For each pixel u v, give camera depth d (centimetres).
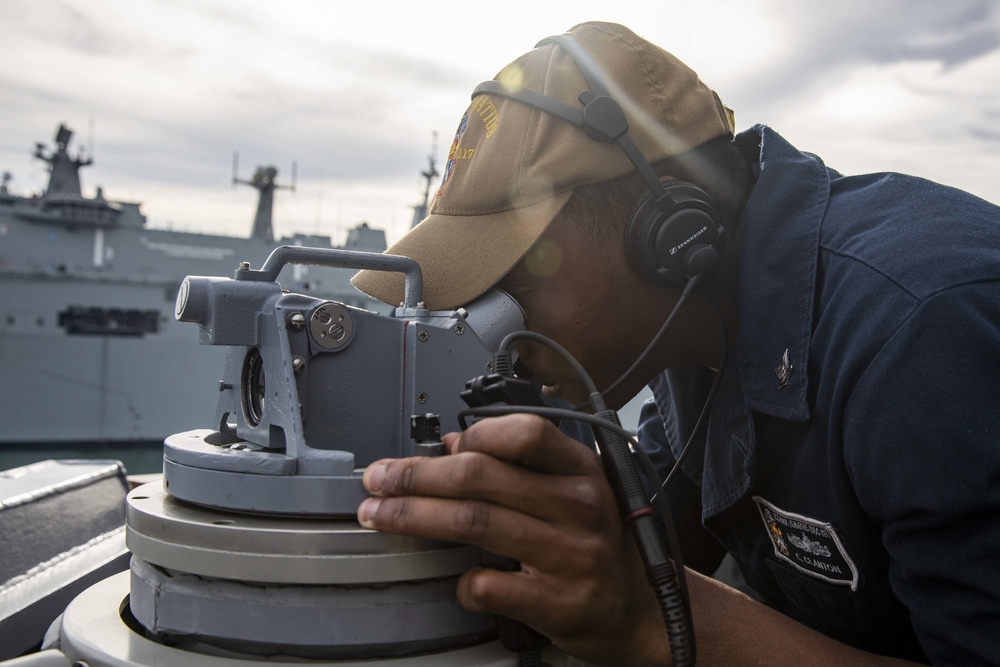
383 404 63
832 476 69
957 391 57
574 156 75
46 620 79
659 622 57
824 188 81
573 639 54
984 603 56
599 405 59
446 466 50
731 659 61
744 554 93
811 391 72
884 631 79
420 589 55
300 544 52
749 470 79
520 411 54
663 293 81
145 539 58
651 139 79
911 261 64
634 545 56
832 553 74
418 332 64
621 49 81
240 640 54
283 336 58
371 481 52
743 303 79
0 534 85
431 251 76
